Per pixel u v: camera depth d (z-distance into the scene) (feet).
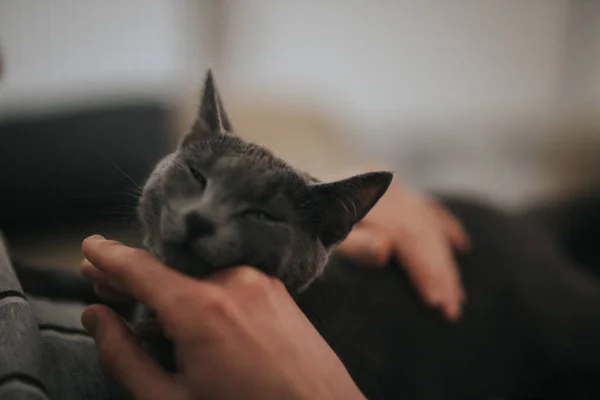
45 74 3.93
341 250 1.76
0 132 2.86
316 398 1.10
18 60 3.84
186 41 4.29
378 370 1.73
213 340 1.08
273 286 1.22
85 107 3.16
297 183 1.33
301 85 4.50
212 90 1.44
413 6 4.77
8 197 2.77
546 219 3.09
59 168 2.85
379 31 4.75
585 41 5.24
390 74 4.88
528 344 2.08
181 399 1.08
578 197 3.34
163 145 3.10
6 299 1.17
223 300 1.11
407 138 4.92
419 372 1.82
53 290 1.57
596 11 5.17
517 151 4.79
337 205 1.38
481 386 1.96
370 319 1.75
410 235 1.89
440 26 4.88
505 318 2.05
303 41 4.60
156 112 3.21
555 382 2.14
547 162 4.45
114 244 1.18
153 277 1.12
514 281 2.10
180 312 1.09
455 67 5.03
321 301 1.55
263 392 1.08
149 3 4.11
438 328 1.87
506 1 4.99
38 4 3.82
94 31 4.01
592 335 2.12
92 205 2.77
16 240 2.71
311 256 1.36
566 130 4.63
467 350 1.93
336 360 1.20
